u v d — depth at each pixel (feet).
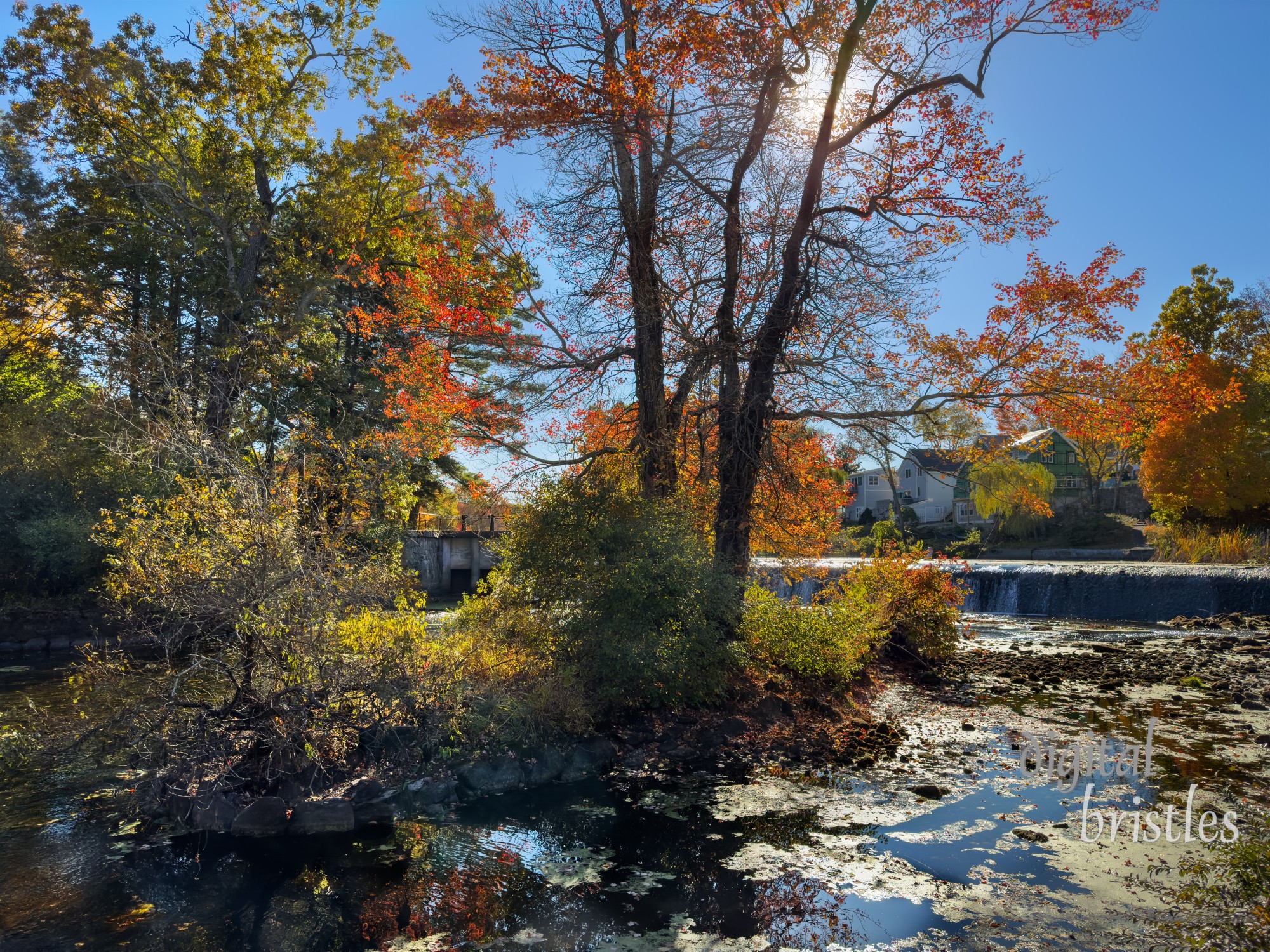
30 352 78.84
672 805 22.45
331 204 80.53
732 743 28.07
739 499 35.70
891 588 46.75
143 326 74.28
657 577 28.91
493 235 40.09
